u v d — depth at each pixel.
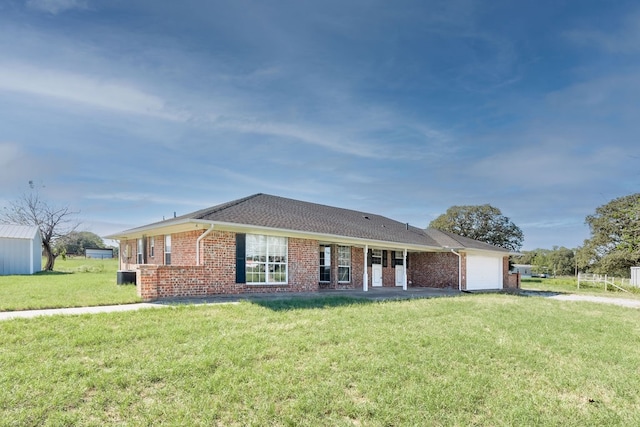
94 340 6.52
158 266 12.09
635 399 5.21
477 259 24.25
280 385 5.03
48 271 30.72
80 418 4.04
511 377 5.86
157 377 5.11
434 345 7.27
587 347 7.77
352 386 5.21
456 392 5.09
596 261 46.62
